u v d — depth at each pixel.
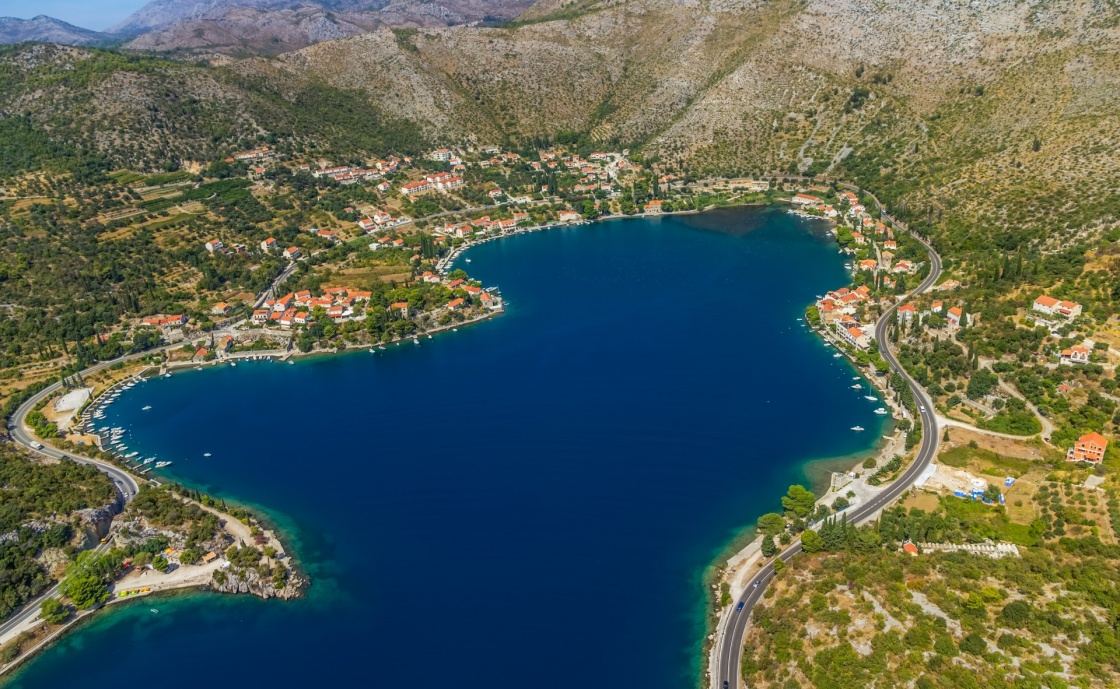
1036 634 139.38
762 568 174.88
